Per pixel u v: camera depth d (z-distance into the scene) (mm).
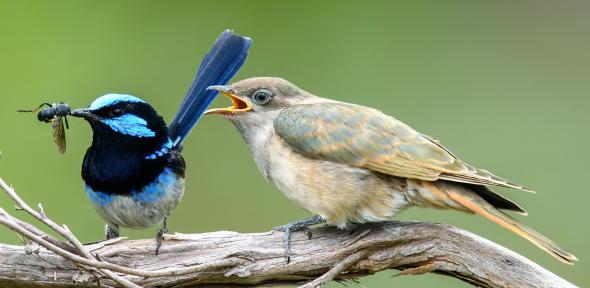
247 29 15617
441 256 9023
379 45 15688
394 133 9359
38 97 14680
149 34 15391
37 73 14844
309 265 9078
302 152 9516
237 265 8906
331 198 9312
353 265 9164
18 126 14273
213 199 14172
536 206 14094
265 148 9820
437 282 13320
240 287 9102
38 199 13664
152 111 9805
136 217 9953
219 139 14398
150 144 9734
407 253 9070
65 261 8562
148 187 9742
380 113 9648
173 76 15156
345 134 9375
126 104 9656
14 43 15016
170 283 8820
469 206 8977
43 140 14062
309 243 9180
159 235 8914
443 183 9148
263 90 10070
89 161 9680
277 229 9289
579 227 13836
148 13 15516
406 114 15125
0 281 8492
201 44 15383
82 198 13758
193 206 14086
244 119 10031
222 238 9047
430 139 9508
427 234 9039
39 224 13484
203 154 14305
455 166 9078
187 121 10844
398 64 15594
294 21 15789
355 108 9664
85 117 9570
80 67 14992
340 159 9344
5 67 14836
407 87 15359
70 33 15234
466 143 14859
